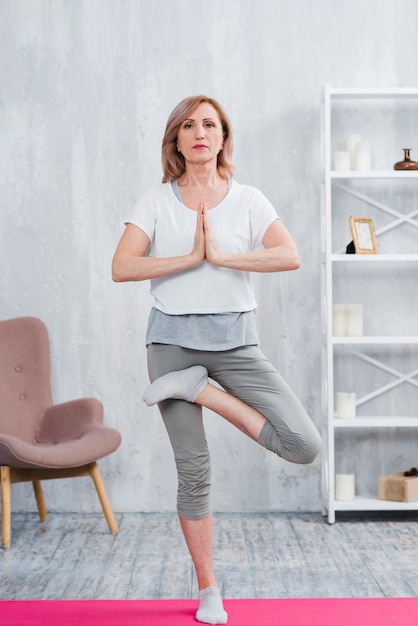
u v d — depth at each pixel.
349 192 4.25
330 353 4.04
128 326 4.34
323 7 4.32
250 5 4.31
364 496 4.24
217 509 4.32
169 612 2.70
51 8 4.33
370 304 4.33
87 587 3.04
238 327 2.53
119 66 4.32
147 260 2.51
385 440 4.34
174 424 2.56
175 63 4.31
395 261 4.31
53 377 4.36
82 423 3.99
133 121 4.32
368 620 2.59
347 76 4.31
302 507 4.31
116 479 4.34
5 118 4.34
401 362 4.33
